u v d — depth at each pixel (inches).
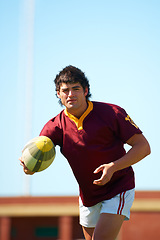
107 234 660.1
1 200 2610.7
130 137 671.8
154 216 2415.1
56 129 699.4
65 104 673.0
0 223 2600.9
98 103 693.3
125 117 676.7
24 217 2716.5
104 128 670.5
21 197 2581.2
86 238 755.4
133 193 700.0
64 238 2461.9
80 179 701.9
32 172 692.1
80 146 677.3
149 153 681.0
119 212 673.6
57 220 2746.1
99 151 673.0
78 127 677.9
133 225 2423.7
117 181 692.7
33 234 2748.5
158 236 2399.1
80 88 665.0
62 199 2516.0
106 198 687.1
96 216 725.3
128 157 650.8
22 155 689.6
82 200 728.3
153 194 2423.7
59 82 668.7
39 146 676.1
